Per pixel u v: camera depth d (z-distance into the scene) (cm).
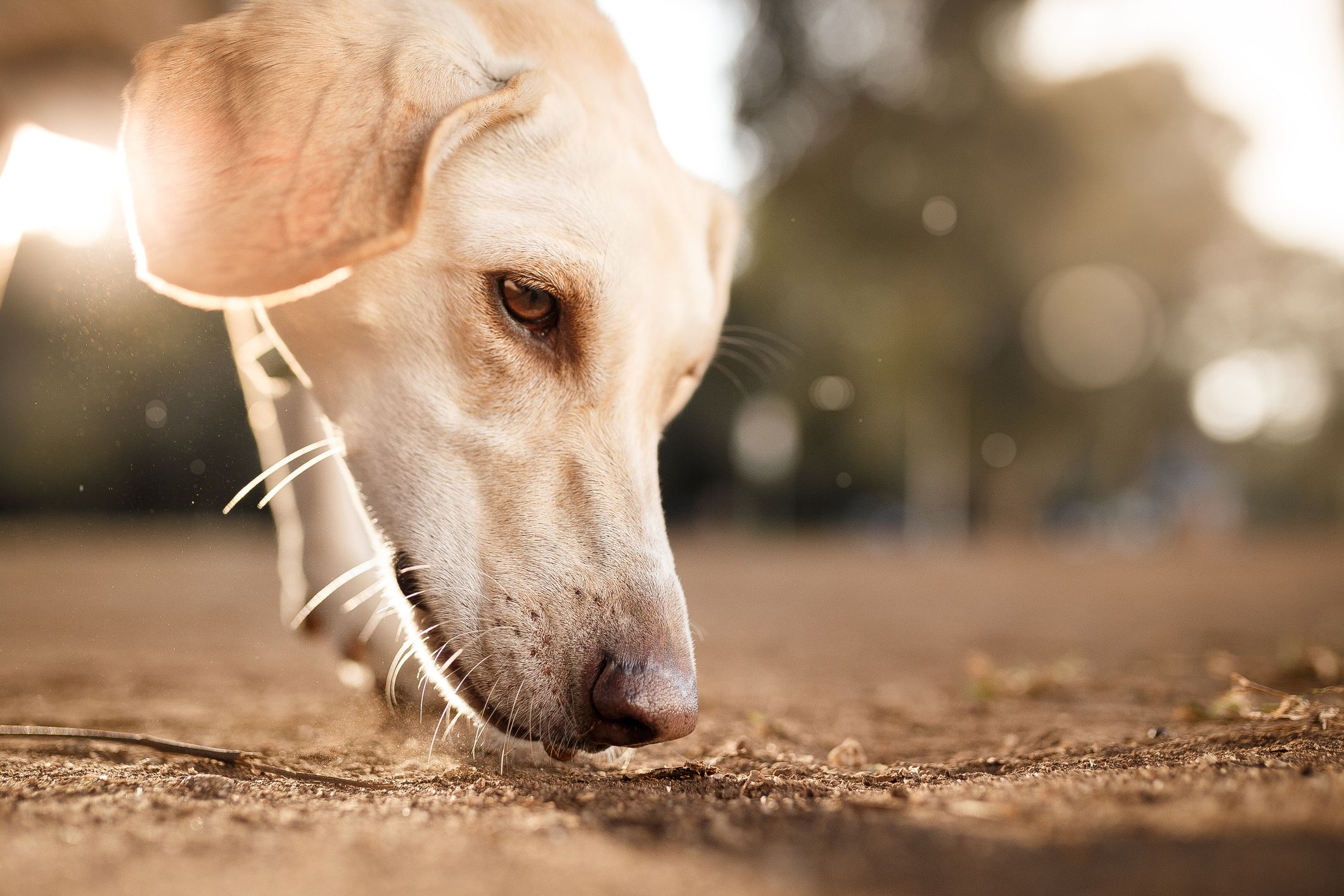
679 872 38
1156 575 273
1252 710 59
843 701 72
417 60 53
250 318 64
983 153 424
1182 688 74
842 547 450
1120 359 521
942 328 427
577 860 38
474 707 52
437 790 47
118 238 57
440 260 53
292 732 59
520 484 53
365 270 53
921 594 199
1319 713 54
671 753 56
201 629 119
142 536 337
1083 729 59
